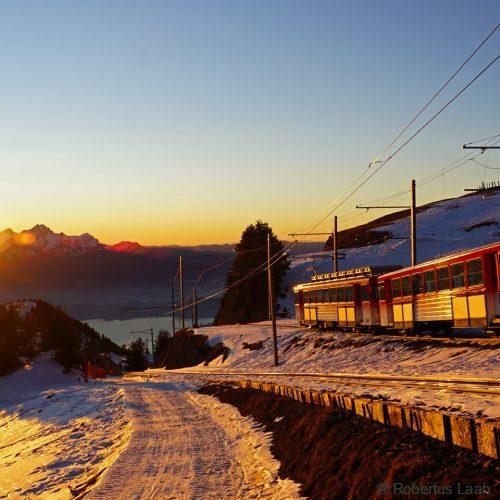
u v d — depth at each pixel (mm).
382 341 39812
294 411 21703
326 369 37750
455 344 30656
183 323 103625
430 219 149000
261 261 110750
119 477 19141
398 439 12352
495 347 26797
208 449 22438
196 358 87062
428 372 25094
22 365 118375
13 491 24641
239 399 33781
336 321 50938
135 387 60594
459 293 30422
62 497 20922
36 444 38500
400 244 128375
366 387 21438
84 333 171375
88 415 45750
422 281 34969
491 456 9836
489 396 14375
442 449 11047
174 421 31688
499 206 147000
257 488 15453
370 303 43969
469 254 29406
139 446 24672
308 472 14500
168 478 18375
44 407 64812
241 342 74562
